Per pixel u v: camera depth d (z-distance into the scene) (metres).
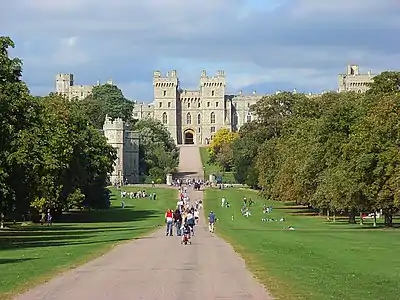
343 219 106.00
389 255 43.31
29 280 28.91
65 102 105.00
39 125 71.81
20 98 62.78
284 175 108.25
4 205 60.94
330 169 86.50
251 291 25.67
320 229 79.50
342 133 90.06
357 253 44.59
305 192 97.94
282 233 70.19
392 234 67.38
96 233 71.88
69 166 90.31
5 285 27.25
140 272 32.28
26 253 44.41
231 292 25.45
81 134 103.25
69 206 94.19
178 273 31.88
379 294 25.50
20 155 61.25
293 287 26.64
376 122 75.12
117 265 35.72
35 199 81.25
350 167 74.94
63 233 72.19
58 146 83.00
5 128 57.59
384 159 71.75
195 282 28.45
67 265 35.62
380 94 88.88
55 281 28.70
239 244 52.97
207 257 40.81
